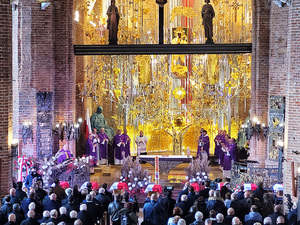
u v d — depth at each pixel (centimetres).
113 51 2784
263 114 2728
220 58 3275
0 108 1930
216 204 1605
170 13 3400
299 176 1723
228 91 3269
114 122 3378
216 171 2995
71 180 2430
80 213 1518
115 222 1670
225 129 3303
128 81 3322
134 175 2516
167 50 2767
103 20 3212
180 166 3100
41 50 2695
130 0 3309
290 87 1978
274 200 2073
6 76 1938
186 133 3406
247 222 1469
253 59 2742
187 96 3378
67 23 2738
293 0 1950
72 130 2764
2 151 1941
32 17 2670
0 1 1908
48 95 2639
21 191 1762
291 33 1964
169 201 1709
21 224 1405
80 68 3136
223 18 3253
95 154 3028
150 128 3366
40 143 2641
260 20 2702
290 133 1981
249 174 2409
